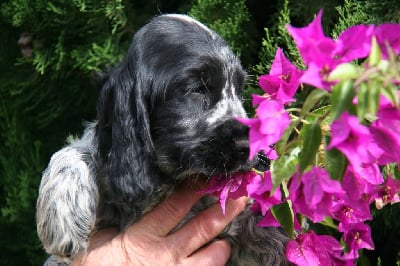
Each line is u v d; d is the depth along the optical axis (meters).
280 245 0.59
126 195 0.55
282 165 0.39
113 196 0.58
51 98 0.88
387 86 0.35
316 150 0.38
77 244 0.58
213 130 0.54
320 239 0.50
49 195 0.58
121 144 0.56
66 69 0.85
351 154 0.36
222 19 0.74
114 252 0.57
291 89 0.41
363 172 0.41
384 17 0.64
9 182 0.92
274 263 0.59
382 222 0.67
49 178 0.59
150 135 0.56
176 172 0.55
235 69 0.58
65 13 0.80
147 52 0.57
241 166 0.51
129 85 0.57
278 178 0.40
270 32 0.75
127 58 0.59
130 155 0.56
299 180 0.38
